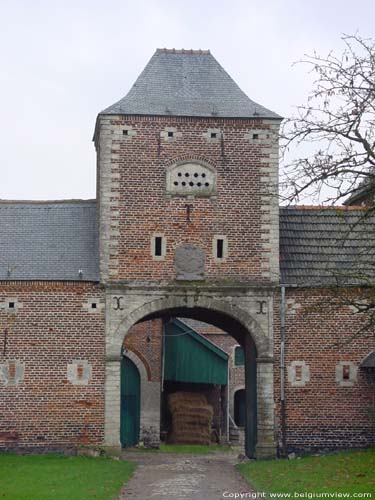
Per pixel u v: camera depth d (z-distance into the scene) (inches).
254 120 1186.6
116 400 1129.4
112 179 1159.0
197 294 1154.0
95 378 1131.9
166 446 1546.5
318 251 1205.7
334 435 1147.9
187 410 1641.2
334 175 763.4
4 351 1127.6
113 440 1123.9
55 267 1155.3
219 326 1315.2
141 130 1170.0
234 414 1895.9
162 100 1199.6
